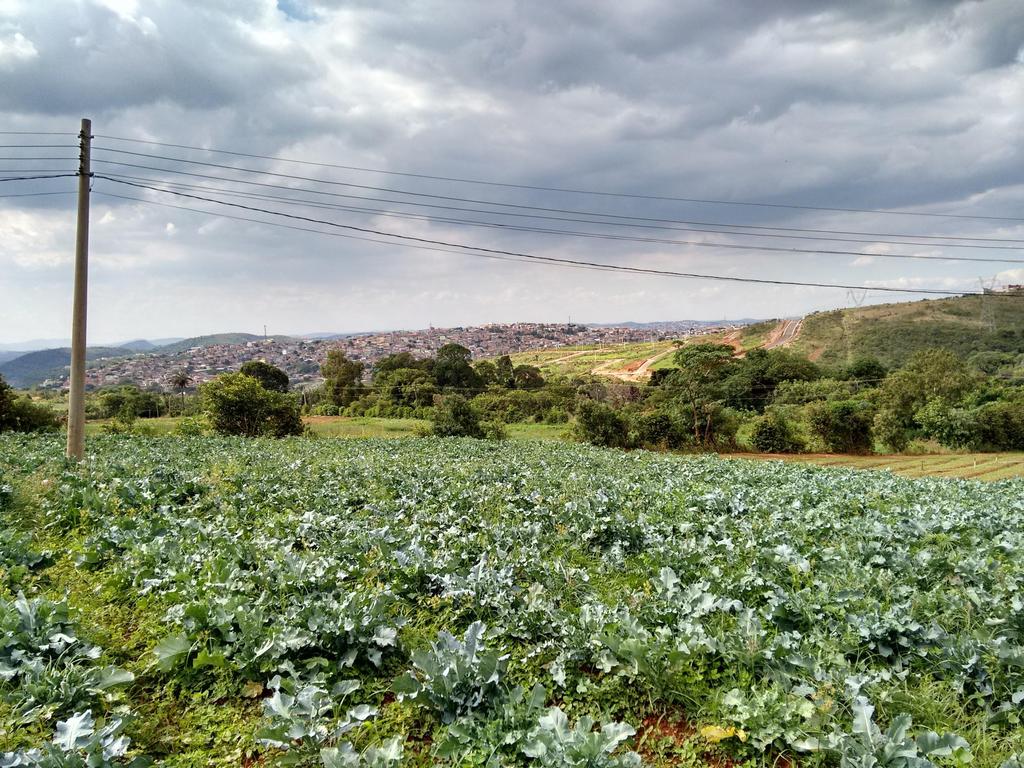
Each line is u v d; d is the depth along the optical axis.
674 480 20.28
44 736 5.11
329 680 6.35
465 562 9.86
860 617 7.06
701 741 5.51
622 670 6.25
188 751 5.37
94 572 9.51
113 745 4.74
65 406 74.12
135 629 7.61
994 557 10.34
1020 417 55.69
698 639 6.53
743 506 14.80
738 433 58.94
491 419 71.56
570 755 4.48
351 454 28.41
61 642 6.38
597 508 13.56
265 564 8.82
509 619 7.54
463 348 112.25
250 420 48.84
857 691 5.63
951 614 7.57
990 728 5.71
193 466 20.73
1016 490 21.31
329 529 11.52
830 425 55.09
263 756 5.29
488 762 4.80
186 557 9.05
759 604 8.31
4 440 29.70
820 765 5.09
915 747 4.79
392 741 4.94
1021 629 7.12
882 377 79.38
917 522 12.64
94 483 15.16
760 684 6.16
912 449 56.16
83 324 21.34
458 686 5.82
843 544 10.79
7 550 9.58
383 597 7.45
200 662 6.30
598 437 52.78
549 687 6.31
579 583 8.72
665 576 8.27
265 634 6.64
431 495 15.68
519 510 13.98
